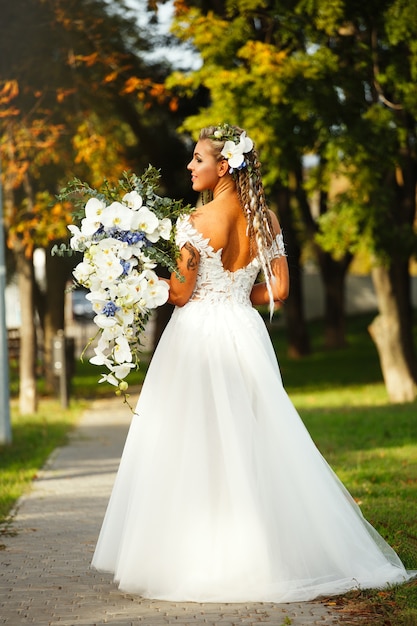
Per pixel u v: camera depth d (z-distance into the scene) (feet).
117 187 17.72
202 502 16.56
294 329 108.99
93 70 58.59
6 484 31.53
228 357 17.31
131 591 16.71
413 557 18.90
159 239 17.78
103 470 35.14
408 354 64.44
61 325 75.41
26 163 52.80
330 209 58.13
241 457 16.61
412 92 50.29
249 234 17.92
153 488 16.76
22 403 60.34
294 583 16.43
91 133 55.16
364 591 16.35
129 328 17.29
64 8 55.01
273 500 16.74
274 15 49.52
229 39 50.37
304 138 51.98
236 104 50.83
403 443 39.93
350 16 49.08
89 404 66.85
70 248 17.53
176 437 17.04
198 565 16.33
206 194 19.04
